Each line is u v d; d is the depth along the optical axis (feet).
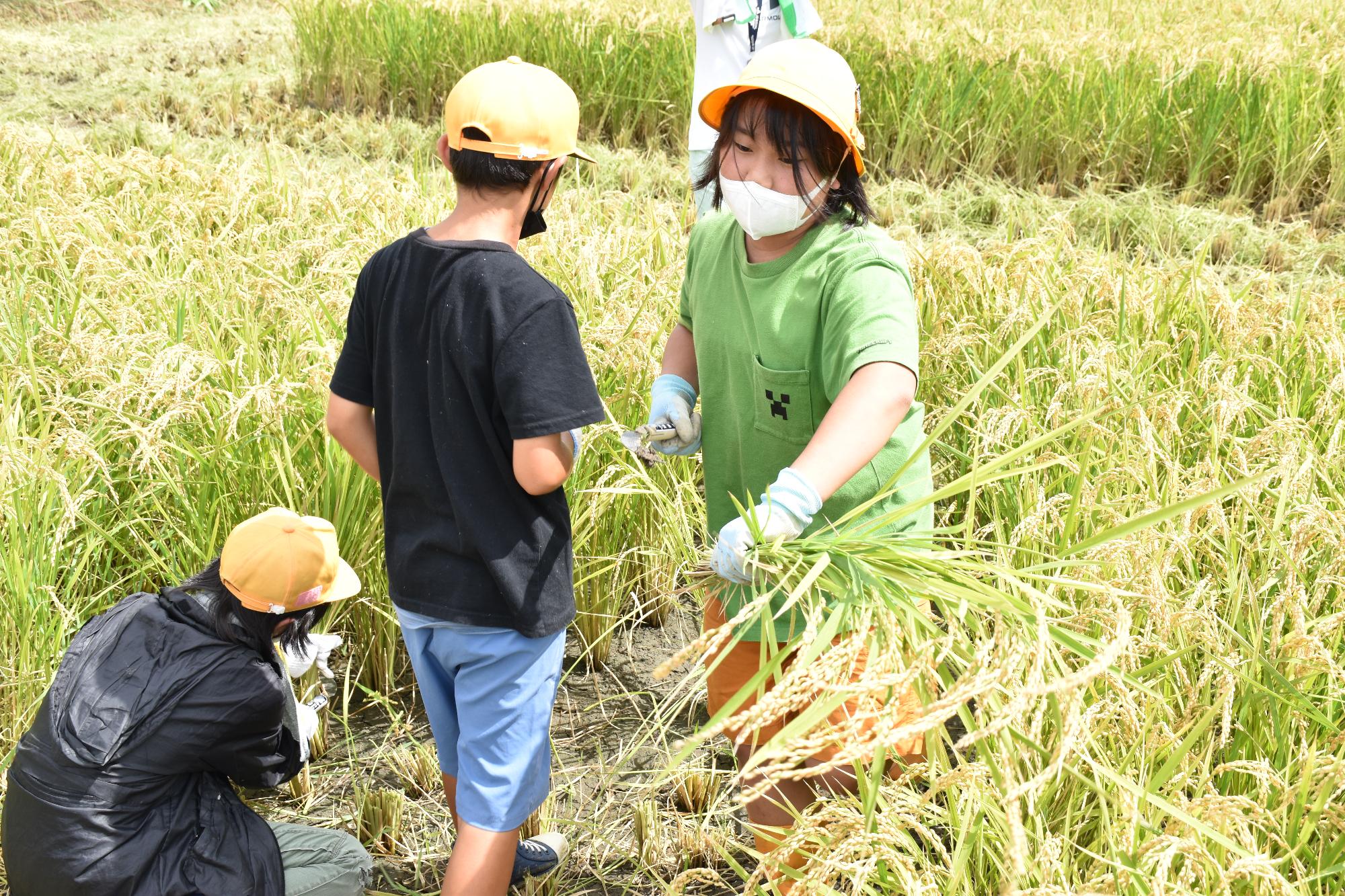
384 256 7.29
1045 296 13.37
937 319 14.34
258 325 13.42
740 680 8.15
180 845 7.75
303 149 31.55
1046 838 6.48
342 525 10.82
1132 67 30.04
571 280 14.90
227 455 11.06
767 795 7.91
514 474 6.97
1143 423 9.68
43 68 37.96
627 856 9.50
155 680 7.64
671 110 32.63
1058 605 6.18
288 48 42.34
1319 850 6.99
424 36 34.63
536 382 6.62
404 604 7.49
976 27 35.35
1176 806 6.28
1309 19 39.19
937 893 6.19
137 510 11.34
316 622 8.79
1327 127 27.45
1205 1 43.62
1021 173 29.45
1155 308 14.07
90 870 7.43
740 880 9.29
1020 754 6.49
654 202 24.85
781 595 7.36
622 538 12.53
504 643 7.33
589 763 10.72
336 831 8.89
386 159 30.96
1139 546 7.95
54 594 9.94
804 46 6.64
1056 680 4.67
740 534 6.34
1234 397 10.24
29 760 7.60
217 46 42.63
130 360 11.41
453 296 6.75
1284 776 7.22
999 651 5.32
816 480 6.23
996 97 29.40
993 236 25.12
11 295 14.34
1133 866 5.78
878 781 5.63
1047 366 12.57
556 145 6.86
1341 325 13.75
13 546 9.62
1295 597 7.36
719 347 7.68
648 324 12.75
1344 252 23.45
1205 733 7.69
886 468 7.32
